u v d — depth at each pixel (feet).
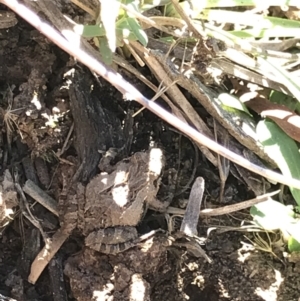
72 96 0.66
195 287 0.66
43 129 0.66
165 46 0.66
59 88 0.66
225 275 0.66
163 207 0.66
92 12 0.62
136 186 0.61
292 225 0.63
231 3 0.66
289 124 0.65
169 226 0.65
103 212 0.61
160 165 0.62
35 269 0.65
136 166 0.62
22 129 0.66
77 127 0.65
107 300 0.61
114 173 0.62
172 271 0.66
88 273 0.63
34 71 0.66
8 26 0.65
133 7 0.60
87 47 0.62
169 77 0.65
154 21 0.64
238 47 0.65
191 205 0.64
